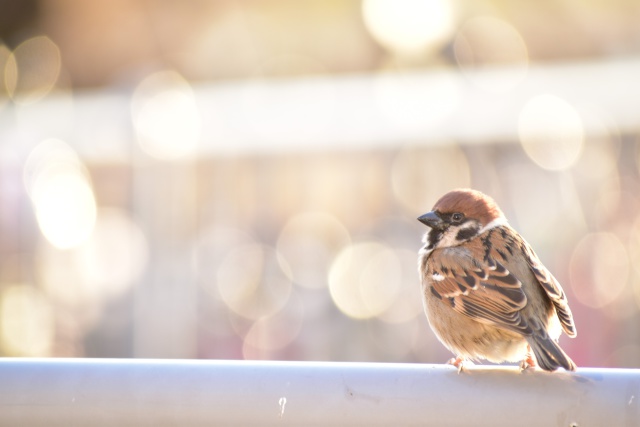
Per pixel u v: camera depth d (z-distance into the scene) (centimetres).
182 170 1298
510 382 415
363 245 1241
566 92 1272
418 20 1461
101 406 419
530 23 1427
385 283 1230
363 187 1260
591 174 1229
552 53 1408
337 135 1275
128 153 1323
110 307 1301
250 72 1518
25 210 1348
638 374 418
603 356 1191
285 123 1288
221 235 1272
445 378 417
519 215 1220
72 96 1428
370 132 1272
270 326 1245
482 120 1259
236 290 1254
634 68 1273
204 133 1301
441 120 1264
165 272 1278
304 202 1263
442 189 1239
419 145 1261
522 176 1237
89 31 1644
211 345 1255
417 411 414
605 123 1244
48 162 1352
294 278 1250
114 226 1309
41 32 1681
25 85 1617
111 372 424
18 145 1376
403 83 1318
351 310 1232
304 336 1235
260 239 1260
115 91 1441
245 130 1295
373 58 1478
